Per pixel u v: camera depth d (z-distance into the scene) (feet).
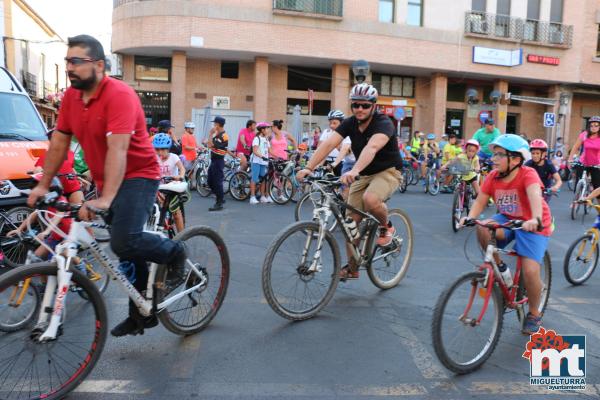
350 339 12.62
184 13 62.39
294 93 73.15
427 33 72.54
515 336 13.20
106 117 9.43
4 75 22.72
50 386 9.46
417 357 11.74
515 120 86.99
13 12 77.20
